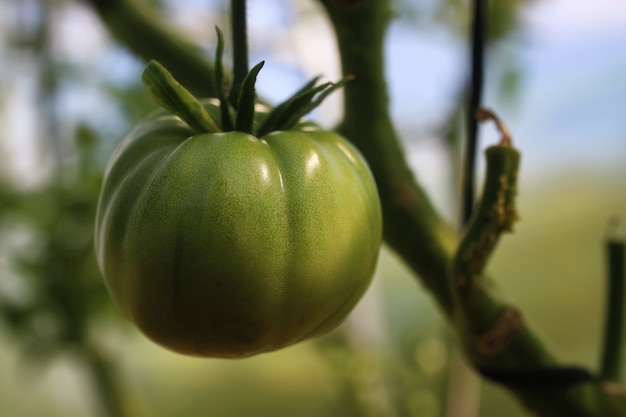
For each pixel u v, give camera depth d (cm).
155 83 35
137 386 109
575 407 42
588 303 95
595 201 97
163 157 35
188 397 112
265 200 34
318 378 107
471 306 41
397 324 90
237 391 111
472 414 62
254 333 35
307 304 35
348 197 35
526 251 98
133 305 35
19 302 73
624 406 42
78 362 78
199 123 36
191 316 34
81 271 72
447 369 67
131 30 44
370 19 40
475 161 43
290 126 37
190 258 33
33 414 116
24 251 72
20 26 83
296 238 34
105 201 36
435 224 42
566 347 94
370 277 37
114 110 81
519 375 42
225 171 34
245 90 35
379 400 70
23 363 76
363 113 41
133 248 34
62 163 80
